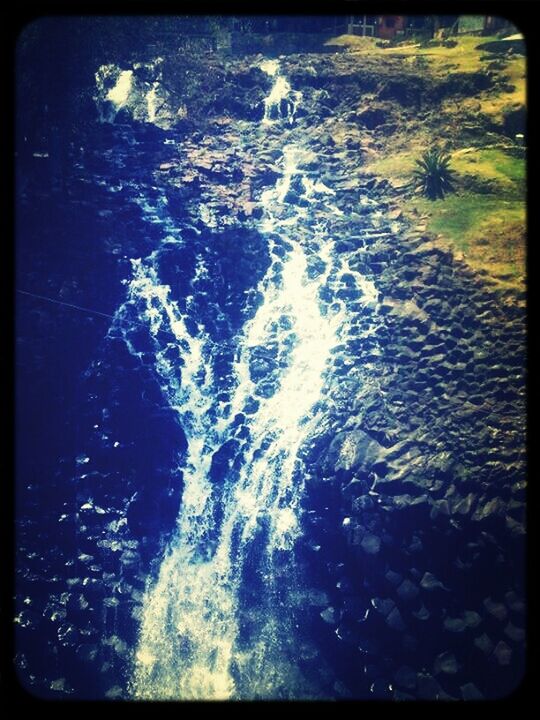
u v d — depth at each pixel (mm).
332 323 25938
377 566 22594
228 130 31219
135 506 24969
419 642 22234
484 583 22078
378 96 32594
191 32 32906
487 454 22703
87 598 23891
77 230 27016
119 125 30125
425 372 24250
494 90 32500
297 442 24578
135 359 25844
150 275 26719
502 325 24406
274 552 24266
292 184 29250
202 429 25438
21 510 24531
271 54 34781
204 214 27891
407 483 22688
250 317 26453
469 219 27297
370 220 27875
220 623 24000
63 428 25219
